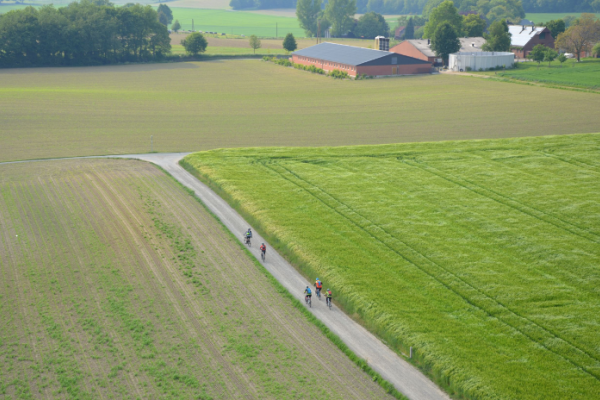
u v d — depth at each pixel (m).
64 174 78.38
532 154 83.44
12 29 189.00
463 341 40.66
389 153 85.06
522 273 50.16
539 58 179.88
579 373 37.41
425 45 198.75
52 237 58.50
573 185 70.81
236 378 37.53
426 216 62.19
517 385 36.12
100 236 58.66
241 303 46.62
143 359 39.41
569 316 43.69
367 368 38.50
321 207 64.94
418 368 38.88
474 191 69.38
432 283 48.66
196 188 73.00
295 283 50.28
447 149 86.81
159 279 50.19
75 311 45.16
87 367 38.53
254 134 105.12
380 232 58.34
